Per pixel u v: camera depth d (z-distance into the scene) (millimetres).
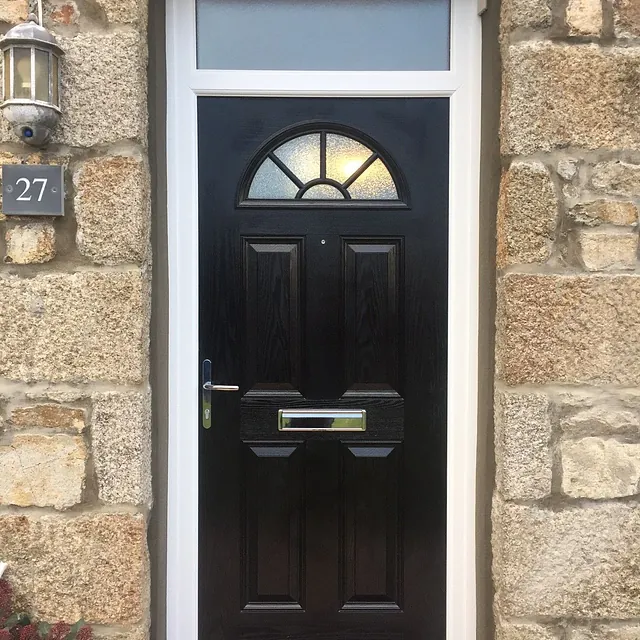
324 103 1779
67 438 1521
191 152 1744
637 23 1512
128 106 1500
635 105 1519
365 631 1837
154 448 1633
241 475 1823
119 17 1488
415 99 1779
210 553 1821
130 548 1532
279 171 1800
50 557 1523
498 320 1582
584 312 1528
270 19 1765
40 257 1507
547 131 1520
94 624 1539
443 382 1813
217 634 1828
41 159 1499
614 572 1550
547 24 1514
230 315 1797
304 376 1816
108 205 1507
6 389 1516
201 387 1799
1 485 1516
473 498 1772
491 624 1624
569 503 1553
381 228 1799
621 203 1525
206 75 1728
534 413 1537
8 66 1396
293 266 1810
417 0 1768
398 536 1835
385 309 1814
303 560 1836
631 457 1542
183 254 1756
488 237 1644
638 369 1534
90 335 1513
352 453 1829
